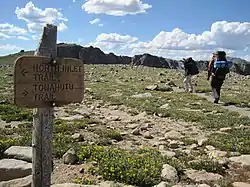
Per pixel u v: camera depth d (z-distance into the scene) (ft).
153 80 158.61
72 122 52.54
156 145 40.37
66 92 19.13
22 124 50.83
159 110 65.92
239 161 32.78
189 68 106.73
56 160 32.58
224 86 140.97
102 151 33.83
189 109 71.31
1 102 73.31
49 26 18.31
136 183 26.91
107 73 205.16
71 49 483.51
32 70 17.72
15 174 26.99
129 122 55.93
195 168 30.99
